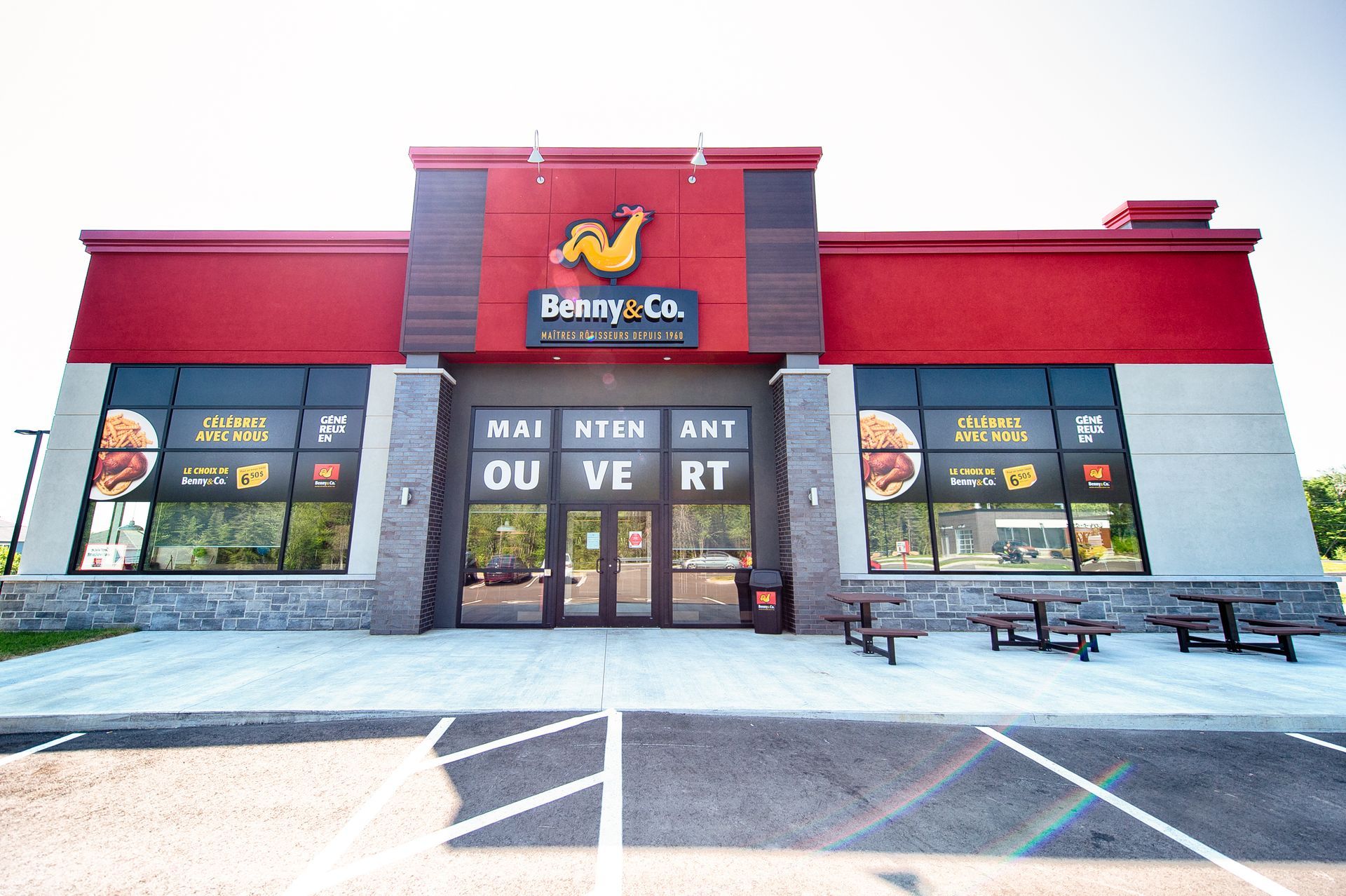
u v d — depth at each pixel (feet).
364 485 34.76
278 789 13.24
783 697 19.71
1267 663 25.07
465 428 36.22
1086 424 35.81
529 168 36.09
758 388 37.27
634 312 34.45
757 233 35.94
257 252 37.19
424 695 19.90
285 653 26.68
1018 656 26.61
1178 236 37.40
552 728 17.11
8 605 32.81
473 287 35.04
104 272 36.58
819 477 34.04
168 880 9.74
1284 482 34.78
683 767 14.44
